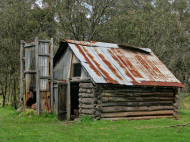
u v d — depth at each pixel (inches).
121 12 1353.3
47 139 341.1
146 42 1095.0
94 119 495.5
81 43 616.4
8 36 919.7
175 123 507.2
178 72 1130.7
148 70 641.0
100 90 502.6
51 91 582.6
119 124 478.9
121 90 543.5
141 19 1150.3
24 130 403.5
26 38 972.6
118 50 674.8
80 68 564.7
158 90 617.3
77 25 1291.8
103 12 1256.8
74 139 344.5
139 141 337.4
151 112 593.0
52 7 1207.6
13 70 895.1
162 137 361.7
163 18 1112.2
